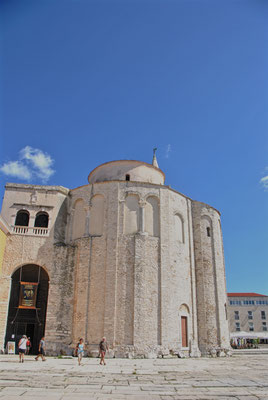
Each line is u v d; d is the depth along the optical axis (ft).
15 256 108.47
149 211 115.85
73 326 103.24
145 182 117.70
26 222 119.34
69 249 111.45
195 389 50.65
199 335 118.32
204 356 113.80
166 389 50.26
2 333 100.58
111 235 109.50
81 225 117.19
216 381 58.08
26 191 118.52
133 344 97.30
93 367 74.43
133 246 108.06
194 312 118.83
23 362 80.59
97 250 109.29
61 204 119.75
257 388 52.08
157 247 111.24
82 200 120.06
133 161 128.98
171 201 122.62
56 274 108.17
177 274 115.24
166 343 101.30
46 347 100.32
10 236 110.22
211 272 127.75
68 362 83.05
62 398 43.52
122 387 51.55
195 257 127.85
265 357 115.96
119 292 102.73
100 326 100.42
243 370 73.77
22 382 54.08
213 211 137.59
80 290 105.91
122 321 99.81
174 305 109.81
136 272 104.63
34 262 108.47
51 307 104.53
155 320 102.47
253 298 361.30
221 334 121.08
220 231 143.23
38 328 118.42
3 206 114.93
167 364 83.51
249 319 354.33
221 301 126.93
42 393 46.29
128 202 114.93
